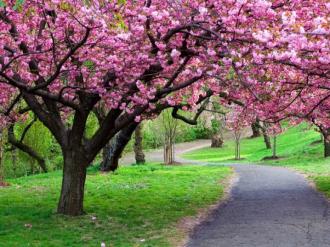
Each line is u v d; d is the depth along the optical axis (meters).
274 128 27.86
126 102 13.49
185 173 26.69
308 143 43.94
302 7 10.74
